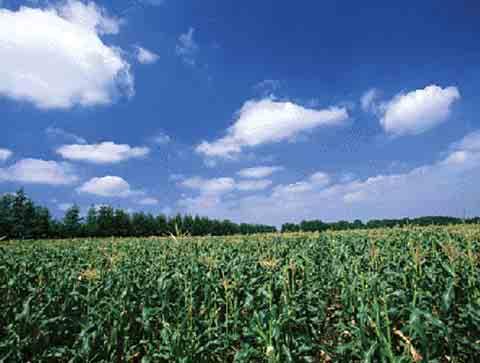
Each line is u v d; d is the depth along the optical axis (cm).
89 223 6419
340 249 990
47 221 6059
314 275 813
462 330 517
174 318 609
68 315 630
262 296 663
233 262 893
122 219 6419
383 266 771
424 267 674
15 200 5841
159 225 6456
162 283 665
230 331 615
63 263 1086
